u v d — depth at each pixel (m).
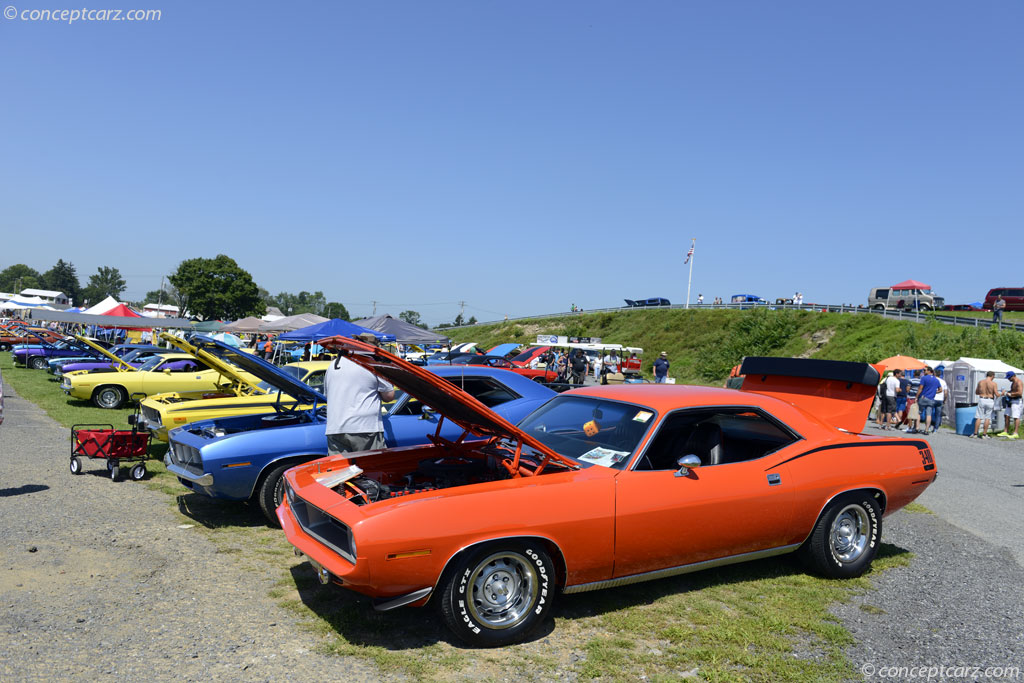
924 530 6.63
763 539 4.70
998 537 6.48
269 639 3.67
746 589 4.74
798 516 4.79
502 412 6.90
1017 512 7.72
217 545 5.27
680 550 4.35
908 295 41.12
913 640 4.00
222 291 90.44
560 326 68.25
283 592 4.35
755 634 3.97
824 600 4.59
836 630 4.05
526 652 3.68
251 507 6.47
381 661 3.47
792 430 4.99
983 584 5.05
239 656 3.45
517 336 71.00
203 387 15.18
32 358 23.98
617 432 4.65
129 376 14.48
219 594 4.28
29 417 12.33
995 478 10.12
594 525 4.00
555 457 4.32
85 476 7.56
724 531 4.49
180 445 6.15
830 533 4.95
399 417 6.41
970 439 15.55
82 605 4.00
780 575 5.08
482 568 3.73
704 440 4.73
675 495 4.28
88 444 7.40
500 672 3.43
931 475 5.43
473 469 4.87
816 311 43.53
